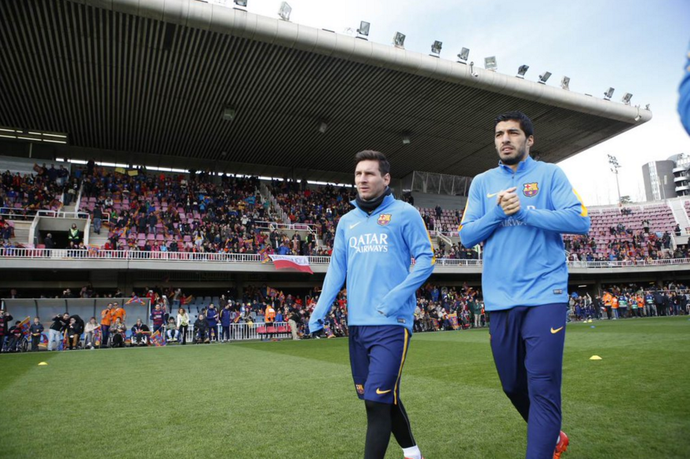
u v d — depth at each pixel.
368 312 2.56
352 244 2.74
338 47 18.67
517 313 2.56
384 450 2.31
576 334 14.02
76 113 23.41
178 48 18.16
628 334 13.12
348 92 22.27
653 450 3.00
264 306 20.81
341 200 32.72
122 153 28.80
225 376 7.41
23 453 3.34
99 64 19.05
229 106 23.09
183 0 16.09
